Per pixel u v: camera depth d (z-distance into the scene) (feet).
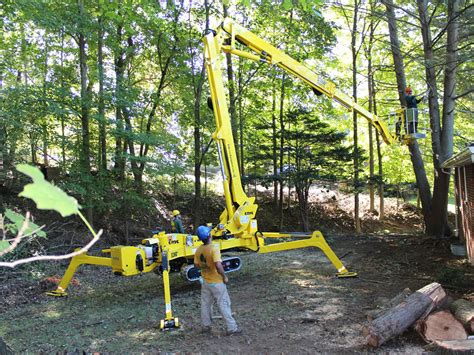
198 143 51.06
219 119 27.76
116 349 17.56
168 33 44.37
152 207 45.78
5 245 4.87
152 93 44.29
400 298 19.35
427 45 39.83
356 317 20.42
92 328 20.40
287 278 29.63
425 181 45.93
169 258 25.08
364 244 43.68
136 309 23.29
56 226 39.52
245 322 20.34
